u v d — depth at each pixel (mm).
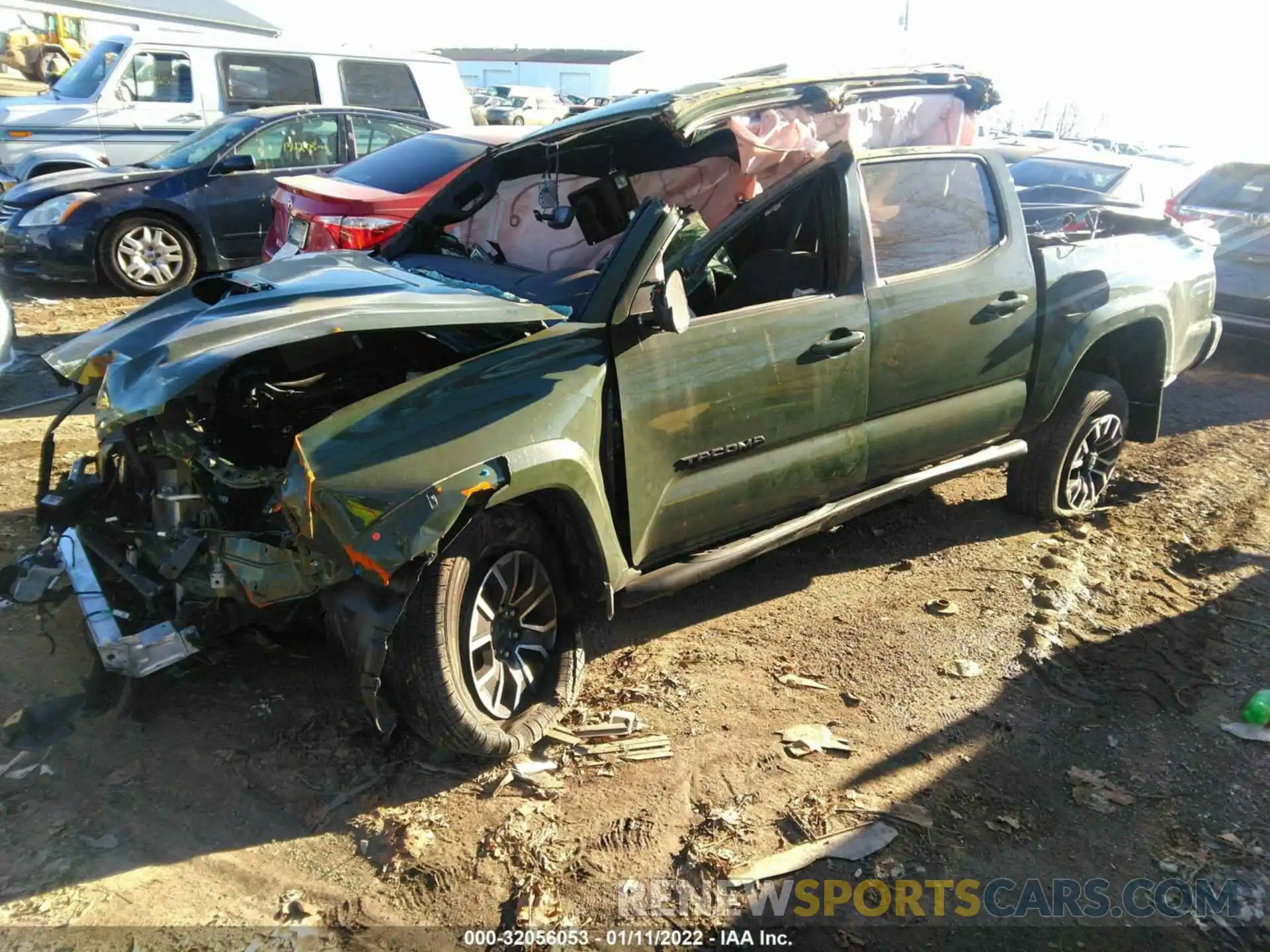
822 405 3707
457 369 2945
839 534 4918
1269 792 3078
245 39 11070
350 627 2691
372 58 11539
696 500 3422
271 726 3242
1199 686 3631
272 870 2660
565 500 3039
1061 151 11094
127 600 3143
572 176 4598
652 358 3234
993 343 4250
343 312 3037
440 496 2598
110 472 3621
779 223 3879
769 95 3717
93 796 2898
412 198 6879
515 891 2617
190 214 9141
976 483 5676
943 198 4164
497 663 3082
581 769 3092
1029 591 4328
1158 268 5027
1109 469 5219
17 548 4238
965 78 4430
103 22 21781
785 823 2883
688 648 3830
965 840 2838
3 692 3342
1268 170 9000
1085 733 3338
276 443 3416
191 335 2973
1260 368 8625
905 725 3367
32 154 10266
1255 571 4574
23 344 7547
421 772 3051
